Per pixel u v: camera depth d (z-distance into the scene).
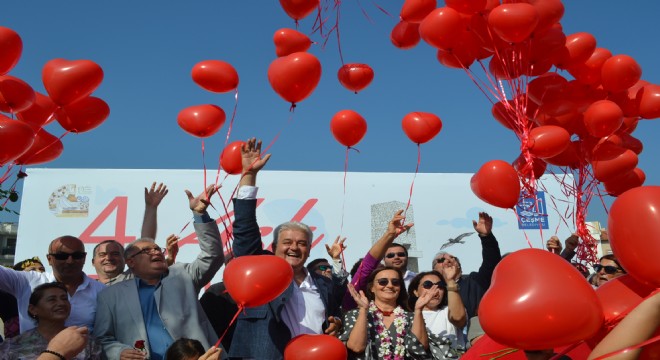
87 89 3.85
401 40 4.72
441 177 9.15
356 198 8.89
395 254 5.22
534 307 1.97
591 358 1.81
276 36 4.34
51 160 4.25
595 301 2.00
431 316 4.59
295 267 3.84
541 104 4.13
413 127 4.54
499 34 3.91
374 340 3.85
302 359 3.09
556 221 8.92
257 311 3.66
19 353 3.35
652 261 1.92
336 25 4.33
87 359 3.43
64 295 3.54
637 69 3.99
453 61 4.47
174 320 3.66
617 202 2.07
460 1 3.98
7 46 3.61
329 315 3.98
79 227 8.49
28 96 3.78
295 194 8.79
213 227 3.96
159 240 8.43
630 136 4.48
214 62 4.14
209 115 4.12
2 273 4.09
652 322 1.75
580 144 4.36
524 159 4.32
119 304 3.71
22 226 8.43
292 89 3.92
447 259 4.62
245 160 3.78
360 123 4.57
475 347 2.60
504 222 8.95
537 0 3.93
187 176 8.72
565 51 4.07
